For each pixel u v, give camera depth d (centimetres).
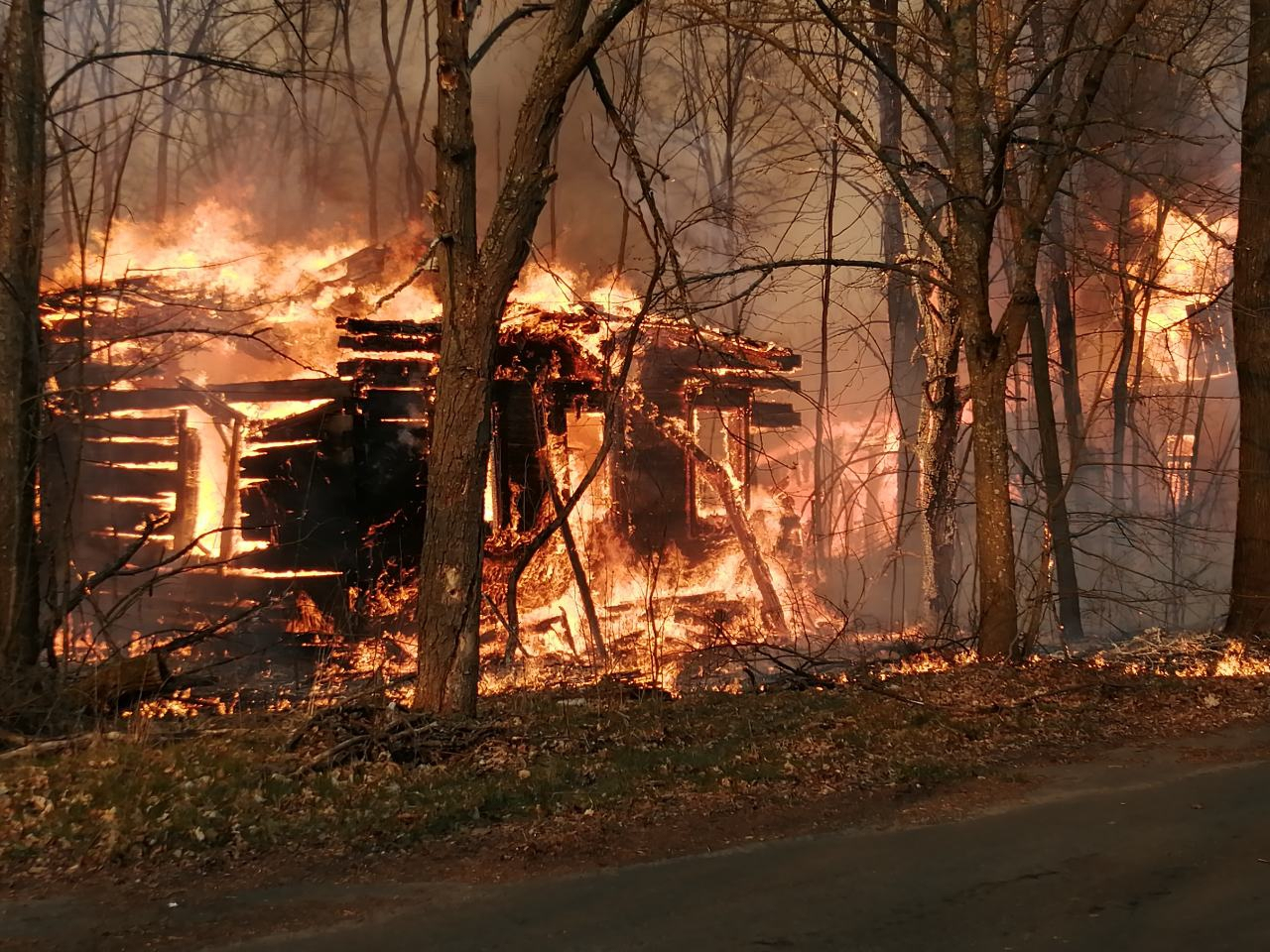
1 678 887
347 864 544
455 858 555
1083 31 1413
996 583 1142
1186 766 732
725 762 734
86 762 711
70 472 1595
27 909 483
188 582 1625
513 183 821
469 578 844
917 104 1097
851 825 609
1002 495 1141
